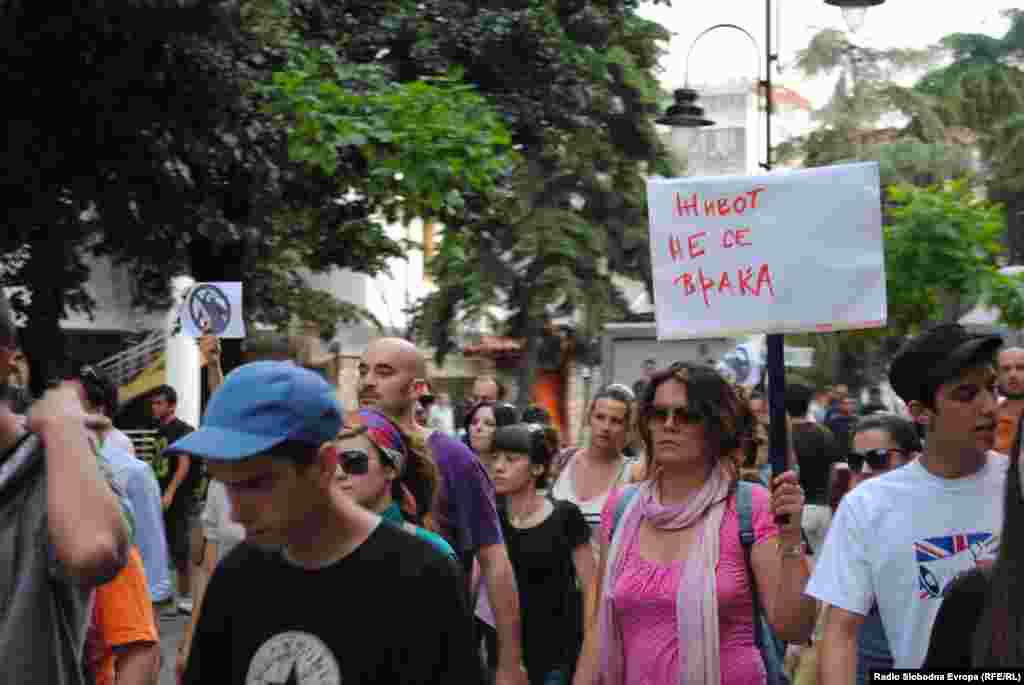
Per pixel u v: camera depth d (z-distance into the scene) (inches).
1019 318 1167.6
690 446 212.1
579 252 1267.2
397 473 202.7
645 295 1542.8
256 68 736.3
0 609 143.0
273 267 1072.2
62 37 647.1
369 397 250.8
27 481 144.9
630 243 1315.2
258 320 957.8
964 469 180.7
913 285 1156.5
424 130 673.0
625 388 341.4
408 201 717.3
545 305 1277.1
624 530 215.0
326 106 677.9
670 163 1289.4
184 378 1075.9
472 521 253.3
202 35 670.5
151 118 689.6
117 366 1326.3
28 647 142.6
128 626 175.9
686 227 233.0
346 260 949.8
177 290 992.2
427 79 726.5
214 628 134.5
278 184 762.2
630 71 1190.9
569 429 1637.6
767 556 203.9
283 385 126.8
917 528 179.9
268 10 721.6
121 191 719.7
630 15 1015.6
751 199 230.2
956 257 1141.1
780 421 220.2
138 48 662.5
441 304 1374.3
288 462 127.2
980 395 178.1
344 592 130.8
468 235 847.1
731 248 230.4
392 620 130.3
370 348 252.8
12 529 143.9
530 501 291.7
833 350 1544.0
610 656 211.0
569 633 289.7
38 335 743.1
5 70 658.2
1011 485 136.2
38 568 143.8
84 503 137.4
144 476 291.4
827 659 181.5
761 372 682.2
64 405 143.6
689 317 232.4
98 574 136.7
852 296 226.2
